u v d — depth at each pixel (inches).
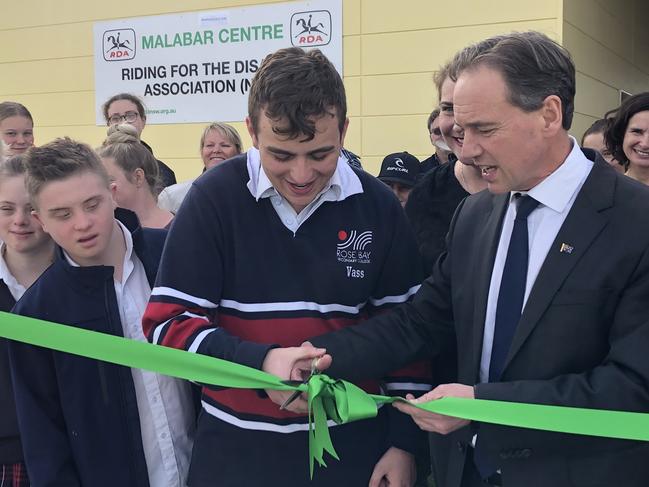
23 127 157.6
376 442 59.7
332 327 56.8
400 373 59.6
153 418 65.1
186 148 217.0
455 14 179.2
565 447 48.5
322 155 50.7
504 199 54.3
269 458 55.9
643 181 114.2
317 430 48.9
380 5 187.0
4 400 67.0
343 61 193.2
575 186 49.6
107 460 62.4
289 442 55.7
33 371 60.5
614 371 45.5
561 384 46.6
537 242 50.5
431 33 182.7
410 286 60.3
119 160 114.5
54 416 61.7
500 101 46.3
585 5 185.3
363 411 47.4
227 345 50.8
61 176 61.7
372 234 57.5
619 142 117.9
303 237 55.8
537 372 48.5
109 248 67.4
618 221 47.3
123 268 68.4
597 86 201.9
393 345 55.9
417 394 59.4
